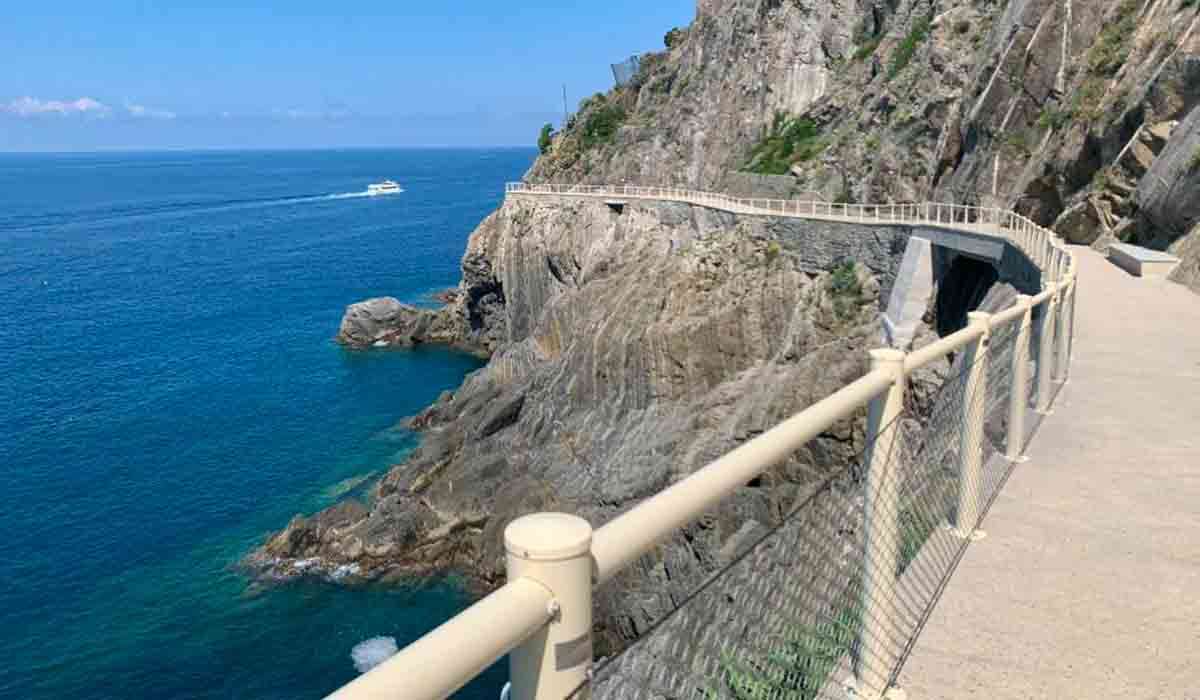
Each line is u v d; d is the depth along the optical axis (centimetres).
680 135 7125
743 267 4156
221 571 3105
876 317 3591
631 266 4819
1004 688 516
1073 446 973
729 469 307
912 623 584
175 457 4247
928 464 665
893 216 3925
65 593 2992
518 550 217
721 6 7481
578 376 3956
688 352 3794
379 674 173
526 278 6103
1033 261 2286
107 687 2494
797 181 5503
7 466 4156
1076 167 3631
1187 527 746
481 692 1928
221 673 2553
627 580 2364
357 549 3102
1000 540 721
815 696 426
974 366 707
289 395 5278
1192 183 2720
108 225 15700
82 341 6856
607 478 3331
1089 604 614
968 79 4544
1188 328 1773
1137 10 3744
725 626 344
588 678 231
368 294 8500
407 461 3906
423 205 18412
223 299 8469
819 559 435
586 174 7925
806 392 3025
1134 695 511
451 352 6400
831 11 6662
